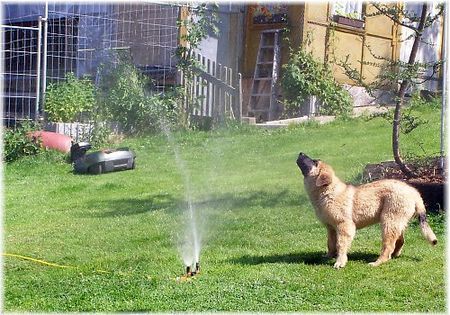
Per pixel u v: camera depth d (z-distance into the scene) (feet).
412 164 31.71
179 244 25.88
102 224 29.50
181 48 54.03
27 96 55.77
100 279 21.81
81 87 51.52
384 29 60.85
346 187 22.39
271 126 50.01
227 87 54.34
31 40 57.72
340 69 57.88
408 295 19.31
